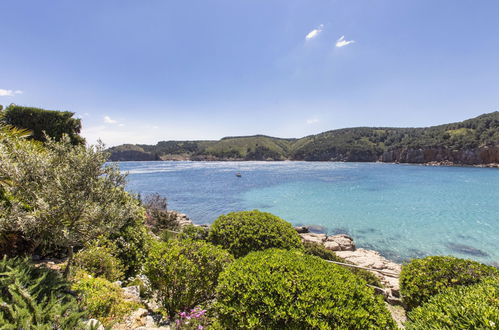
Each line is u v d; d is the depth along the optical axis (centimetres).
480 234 1995
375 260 1337
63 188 396
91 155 427
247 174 7675
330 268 446
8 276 330
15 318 254
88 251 594
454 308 373
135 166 13050
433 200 3366
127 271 718
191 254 523
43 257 604
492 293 404
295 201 3456
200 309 457
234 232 757
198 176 7238
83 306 385
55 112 1605
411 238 1938
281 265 430
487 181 5247
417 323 382
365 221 2433
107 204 455
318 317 347
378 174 7188
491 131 10975
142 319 433
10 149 446
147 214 1617
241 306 374
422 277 645
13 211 404
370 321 353
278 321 359
